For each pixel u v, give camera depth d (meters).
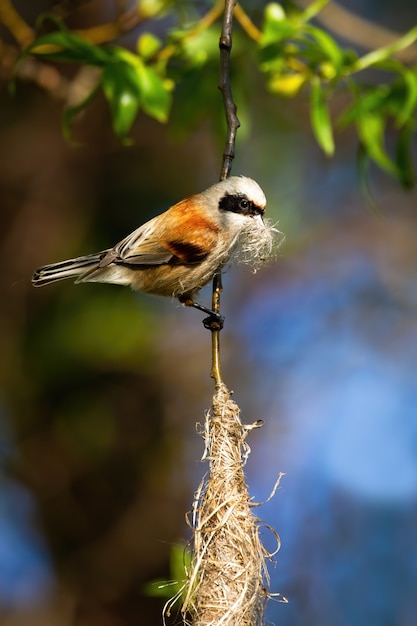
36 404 13.16
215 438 6.47
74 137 13.20
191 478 13.34
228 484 6.38
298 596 12.74
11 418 13.26
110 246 13.14
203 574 6.33
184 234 8.14
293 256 14.27
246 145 13.36
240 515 6.36
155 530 13.08
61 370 12.98
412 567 12.87
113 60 7.96
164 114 7.91
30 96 13.16
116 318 12.84
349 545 13.05
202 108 9.02
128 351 12.84
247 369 13.91
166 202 13.28
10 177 13.21
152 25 12.92
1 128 13.27
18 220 13.18
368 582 12.80
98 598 12.91
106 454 13.21
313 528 13.19
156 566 13.00
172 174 13.33
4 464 13.32
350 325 14.31
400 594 12.69
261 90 12.77
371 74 13.36
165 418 13.38
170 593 6.74
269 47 8.22
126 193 13.28
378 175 14.66
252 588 6.37
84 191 13.30
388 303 14.35
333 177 14.48
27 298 13.09
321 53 8.39
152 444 13.30
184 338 13.59
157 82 7.92
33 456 13.23
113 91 7.86
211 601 6.25
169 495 13.21
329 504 13.32
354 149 14.38
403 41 8.18
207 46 8.92
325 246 14.38
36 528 13.38
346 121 8.37
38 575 13.26
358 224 14.51
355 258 14.49
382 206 14.61
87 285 12.98
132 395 13.23
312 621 12.56
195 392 13.50
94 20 12.98
